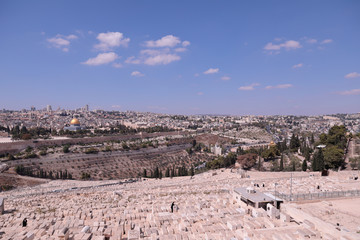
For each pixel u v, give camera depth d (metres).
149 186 70.69
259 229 28.72
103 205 47.59
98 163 150.75
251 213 37.44
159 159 172.25
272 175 77.19
